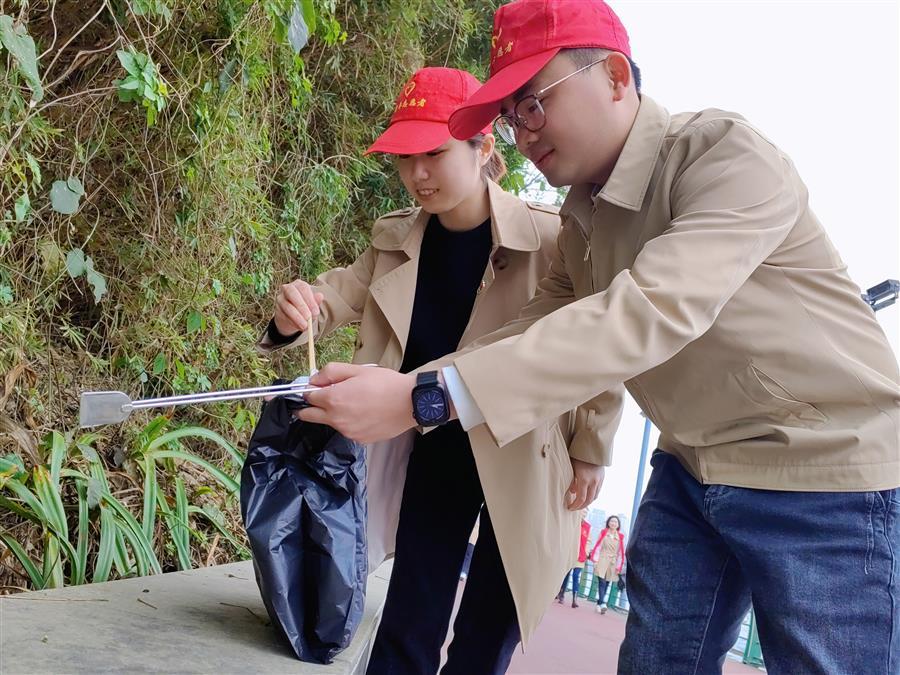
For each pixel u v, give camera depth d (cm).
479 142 189
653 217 133
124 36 221
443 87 187
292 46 278
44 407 235
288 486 148
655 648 143
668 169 131
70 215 239
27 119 195
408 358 197
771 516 123
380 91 413
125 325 273
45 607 147
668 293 111
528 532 174
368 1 393
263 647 147
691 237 114
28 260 235
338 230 442
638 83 142
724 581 141
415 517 186
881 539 117
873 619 116
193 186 271
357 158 413
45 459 211
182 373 287
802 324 122
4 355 216
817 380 121
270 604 144
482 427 173
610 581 895
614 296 112
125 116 253
